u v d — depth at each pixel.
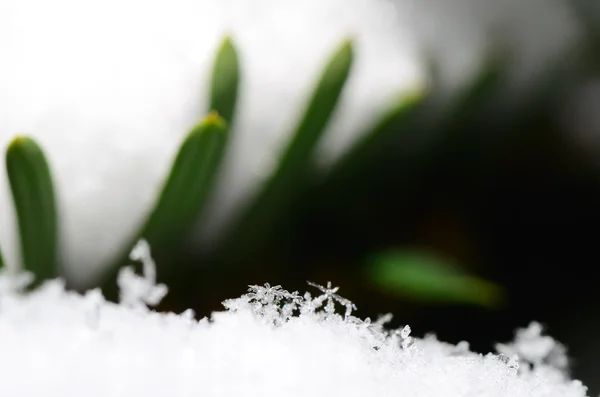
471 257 0.11
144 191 0.10
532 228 0.11
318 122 0.10
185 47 0.10
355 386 0.07
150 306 0.10
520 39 0.11
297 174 0.10
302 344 0.08
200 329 0.08
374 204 0.11
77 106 0.10
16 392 0.07
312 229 0.10
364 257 0.10
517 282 0.11
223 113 0.09
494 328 0.11
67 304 0.08
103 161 0.10
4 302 0.08
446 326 0.11
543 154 0.11
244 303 0.08
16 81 0.10
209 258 0.10
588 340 0.11
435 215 0.11
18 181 0.09
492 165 0.11
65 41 0.10
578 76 0.11
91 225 0.09
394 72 0.10
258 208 0.10
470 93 0.11
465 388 0.08
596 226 0.11
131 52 0.10
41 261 0.09
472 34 0.11
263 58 0.10
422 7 0.11
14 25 0.10
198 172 0.09
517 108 0.11
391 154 0.11
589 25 0.11
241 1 0.10
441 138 0.11
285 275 0.10
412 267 0.10
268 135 0.10
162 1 0.10
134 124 0.10
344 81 0.09
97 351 0.07
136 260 0.09
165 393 0.07
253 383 0.07
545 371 0.08
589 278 0.11
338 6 0.10
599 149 0.11
